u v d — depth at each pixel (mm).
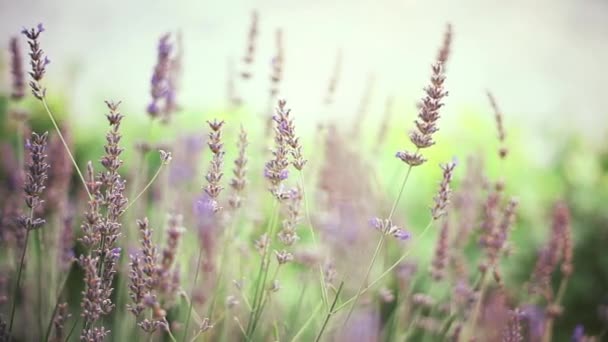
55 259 659
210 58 1848
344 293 654
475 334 660
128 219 652
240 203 565
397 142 1189
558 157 1232
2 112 950
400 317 677
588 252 1013
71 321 686
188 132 790
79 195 763
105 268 500
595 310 982
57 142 687
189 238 701
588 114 1829
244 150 555
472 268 825
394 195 928
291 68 1819
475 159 738
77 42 1941
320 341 574
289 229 535
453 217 727
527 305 688
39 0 2229
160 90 671
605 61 2254
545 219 988
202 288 617
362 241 671
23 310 665
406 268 693
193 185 742
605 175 1181
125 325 618
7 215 669
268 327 624
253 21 746
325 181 705
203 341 582
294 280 745
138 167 708
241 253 653
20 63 688
